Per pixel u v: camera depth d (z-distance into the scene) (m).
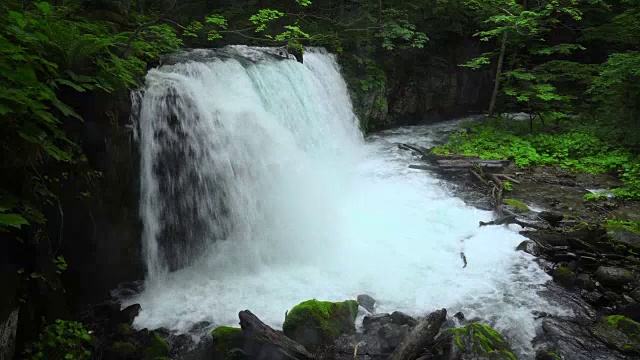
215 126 8.62
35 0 5.89
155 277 7.67
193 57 10.12
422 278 7.48
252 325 5.66
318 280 7.55
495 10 16.23
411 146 14.67
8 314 4.60
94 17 8.05
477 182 11.76
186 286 7.48
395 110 17.84
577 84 19.20
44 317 5.27
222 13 16.14
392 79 17.66
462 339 5.60
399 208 10.16
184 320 6.51
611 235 8.61
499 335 5.76
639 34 13.71
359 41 16.53
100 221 6.65
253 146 9.17
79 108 6.09
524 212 9.73
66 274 6.29
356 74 16.50
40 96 4.76
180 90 8.22
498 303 6.75
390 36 16.12
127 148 6.90
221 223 8.52
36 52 5.32
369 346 5.76
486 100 20.61
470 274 7.56
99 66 6.31
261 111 9.81
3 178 4.62
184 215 8.07
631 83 13.59
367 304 6.72
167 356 5.80
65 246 6.14
